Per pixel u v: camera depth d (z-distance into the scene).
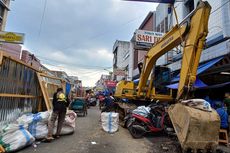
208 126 5.89
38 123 7.23
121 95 13.66
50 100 10.81
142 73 11.05
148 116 8.73
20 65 8.21
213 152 6.02
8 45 21.31
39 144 6.87
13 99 7.60
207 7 7.34
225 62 10.66
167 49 9.27
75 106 16.62
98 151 6.40
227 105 8.47
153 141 7.90
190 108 6.13
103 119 9.85
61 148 6.52
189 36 7.58
